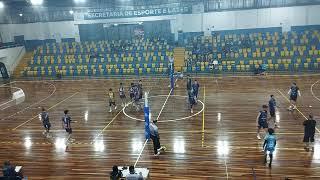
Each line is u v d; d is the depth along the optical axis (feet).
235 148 41.65
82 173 37.27
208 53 107.65
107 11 117.29
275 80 84.53
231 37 111.96
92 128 52.90
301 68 96.27
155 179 34.65
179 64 107.65
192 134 47.42
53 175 37.19
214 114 56.90
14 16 126.52
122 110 63.00
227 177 34.37
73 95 79.82
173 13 114.11
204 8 113.50
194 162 38.29
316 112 54.90
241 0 110.52
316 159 37.55
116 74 107.76
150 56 112.57
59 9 124.06
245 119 53.11
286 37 106.63
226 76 94.38
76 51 121.29
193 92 59.52
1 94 86.84
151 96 73.56
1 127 56.59
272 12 108.78
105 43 121.60
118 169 32.53
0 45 115.34
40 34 128.26
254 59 103.91
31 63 119.14
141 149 43.09
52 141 48.19
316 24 106.52
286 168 35.70
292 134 45.37
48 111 65.57
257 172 35.06
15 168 36.37
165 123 53.31
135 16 115.85
